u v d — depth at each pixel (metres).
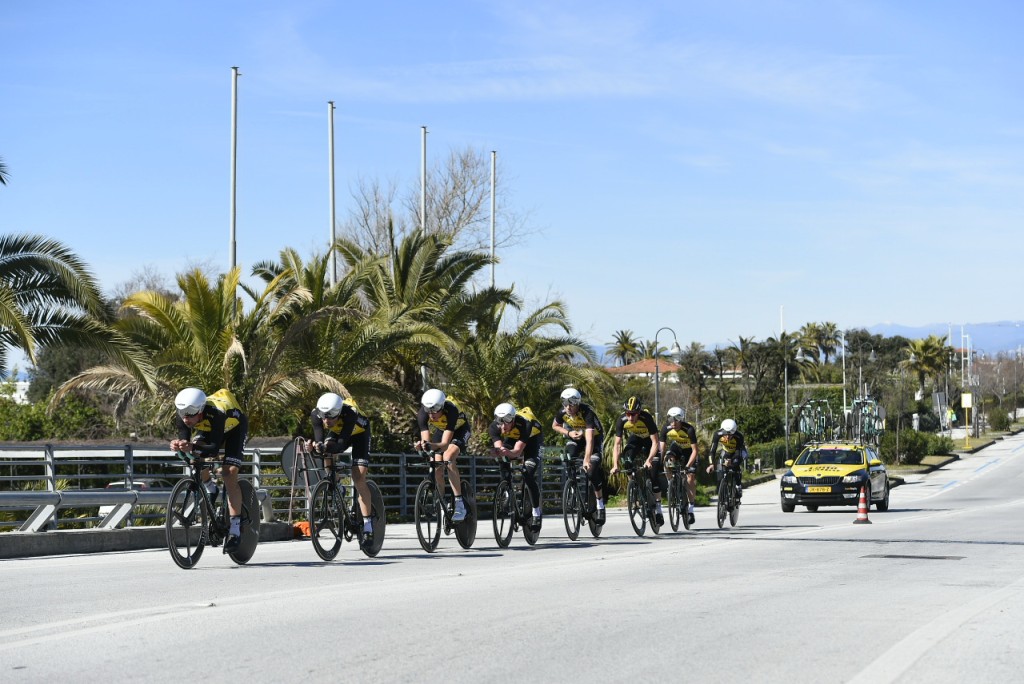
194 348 24.11
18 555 13.23
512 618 7.88
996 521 23.00
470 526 14.20
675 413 18.77
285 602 8.55
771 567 12.00
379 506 12.85
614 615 8.09
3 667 6.02
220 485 11.56
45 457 14.23
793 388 101.06
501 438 14.34
